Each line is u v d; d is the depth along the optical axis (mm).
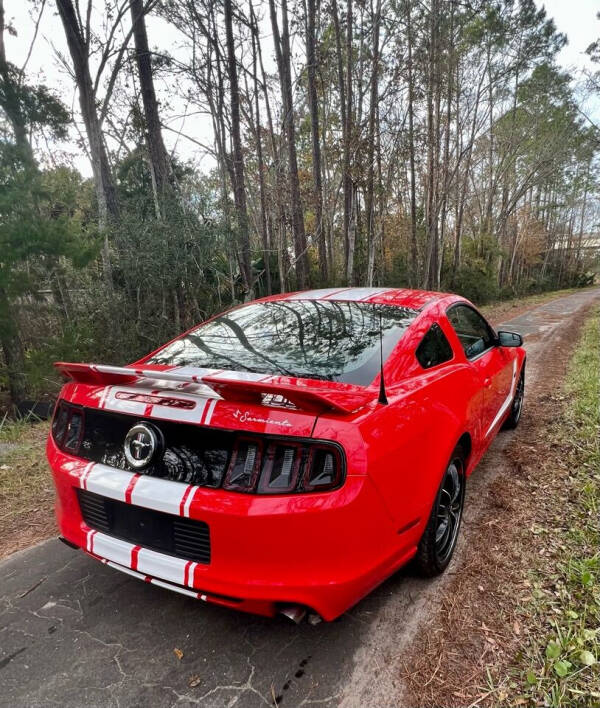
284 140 14023
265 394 1716
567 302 27094
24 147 5957
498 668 1943
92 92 9844
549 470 3793
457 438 2494
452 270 27672
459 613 2268
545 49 25062
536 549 2752
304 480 1707
